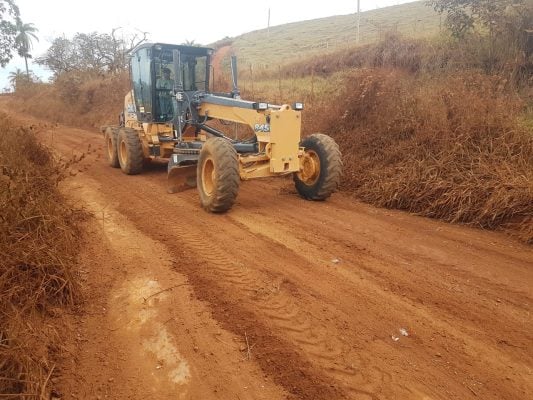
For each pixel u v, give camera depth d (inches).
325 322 142.7
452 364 124.0
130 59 382.0
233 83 330.3
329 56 740.0
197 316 146.0
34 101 1073.5
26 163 248.2
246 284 167.2
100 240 212.5
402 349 130.0
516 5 410.0
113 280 171.6
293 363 122.8
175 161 294.2
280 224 237.8
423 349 130.2
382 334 137.1
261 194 303.7
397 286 168.2
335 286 167.2
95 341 134.0
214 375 118.9
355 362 123.7
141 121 372.5
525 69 391.9
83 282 169.3
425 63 488.4
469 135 272.5
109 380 117.2
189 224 236.4
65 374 118.5
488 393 113.1
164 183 340.5
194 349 129.4
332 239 216.4
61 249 174.7
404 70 518.9
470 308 153.3
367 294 161.6
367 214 260.4
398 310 151.0
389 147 312.7
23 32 1846.7
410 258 195.2
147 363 124.1
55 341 129.3
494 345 132.9
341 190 311.4
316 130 368.8
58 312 145.5
